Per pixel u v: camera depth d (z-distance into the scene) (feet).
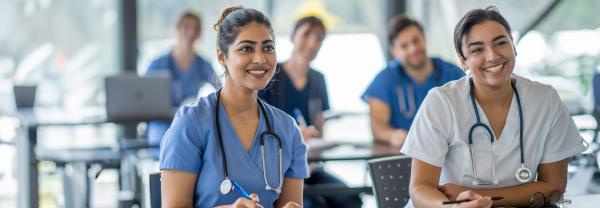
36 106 17.81
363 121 19.02
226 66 6.95
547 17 17.70
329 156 11.12
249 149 6.98
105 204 17.29
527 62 17.56
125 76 15.08
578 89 17.52
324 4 18.85
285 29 18.75
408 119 12.41
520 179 7.38
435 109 7.43
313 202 12.41
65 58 18.15
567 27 17.75
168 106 15.39
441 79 12.36
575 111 14.58
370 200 15.92
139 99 15.16
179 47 16.99
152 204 7.39
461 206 6.59
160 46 18.29
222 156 6.88
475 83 7.38
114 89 14.99
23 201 14.32
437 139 7.36
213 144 6.88
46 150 15.65
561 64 17.67
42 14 17.98
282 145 7.13
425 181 7.38
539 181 7.50
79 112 16.24
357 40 18.97
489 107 7.41
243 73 6.79
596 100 14.52
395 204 8.00
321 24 12.62
